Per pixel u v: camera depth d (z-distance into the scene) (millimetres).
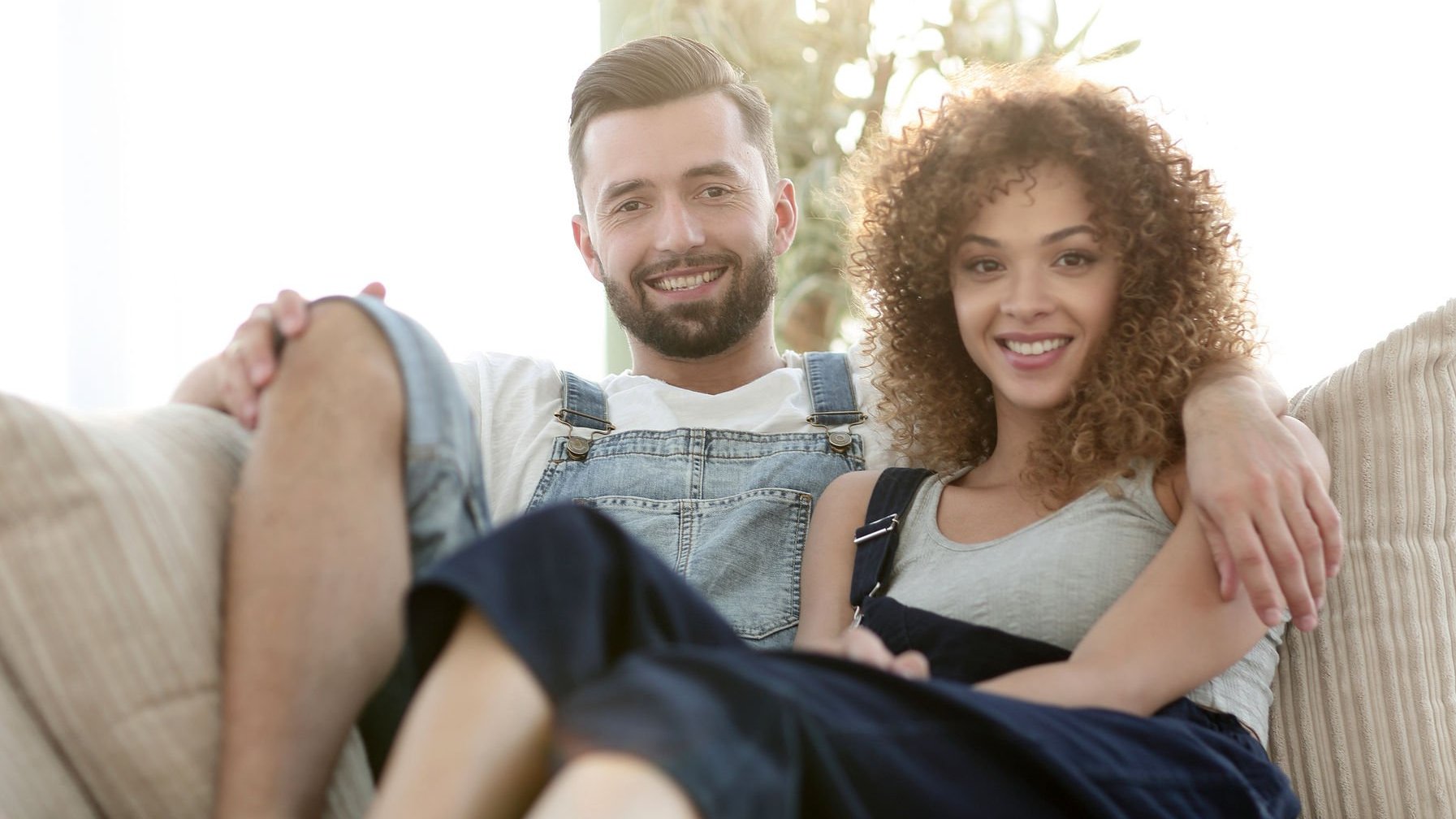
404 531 895
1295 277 2949
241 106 3287
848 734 713
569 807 570
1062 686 1025
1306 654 1287
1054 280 1294
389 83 3289
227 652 844
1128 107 1370
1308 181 2943
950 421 1499
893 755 732
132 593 836
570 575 746
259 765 806
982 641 1165
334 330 940
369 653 854
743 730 628
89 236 3238
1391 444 1282
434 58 3291
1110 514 1229
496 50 3287
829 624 1348
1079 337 1301
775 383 1707
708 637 805
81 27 3240
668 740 589
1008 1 3037
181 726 840
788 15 3066
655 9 3029
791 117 3033
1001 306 1310
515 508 1571
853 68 3072
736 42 3041
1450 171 2893
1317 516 1059
